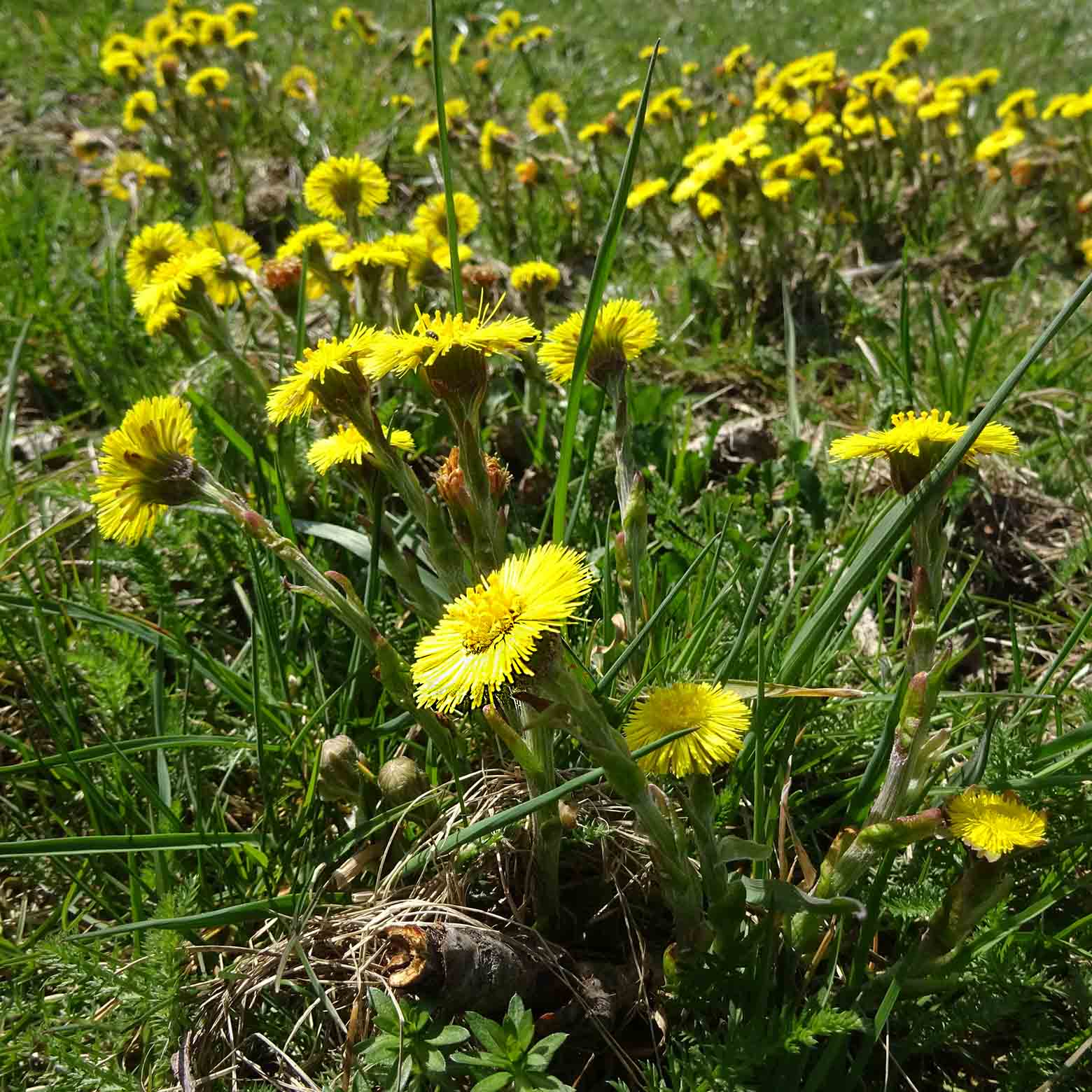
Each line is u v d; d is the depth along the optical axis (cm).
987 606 35
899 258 60
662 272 55
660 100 70
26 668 27
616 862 24
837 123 63
